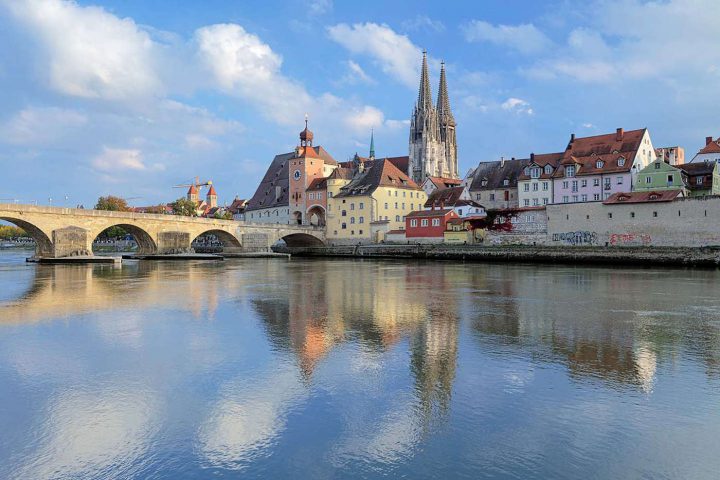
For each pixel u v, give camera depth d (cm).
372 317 2989
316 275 6381
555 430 1325
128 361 2003
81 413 1464
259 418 1415
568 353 2095
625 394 1596
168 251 10944
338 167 15475
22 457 1199
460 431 1320
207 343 2302
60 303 3625
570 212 9600
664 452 1209
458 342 2300
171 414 1452
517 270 7325
